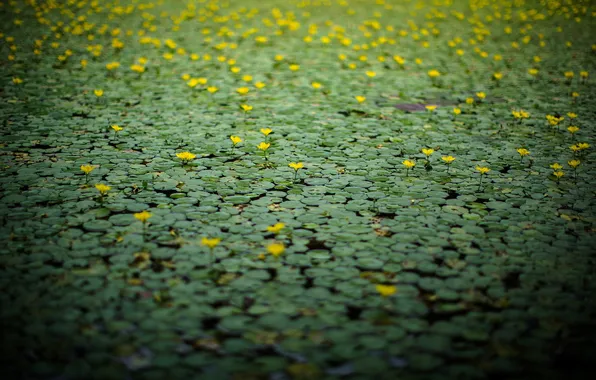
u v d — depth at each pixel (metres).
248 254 2.55
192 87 5.34
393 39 8.13
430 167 3.66
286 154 3.85
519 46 7.84
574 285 2.34
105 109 4.72
